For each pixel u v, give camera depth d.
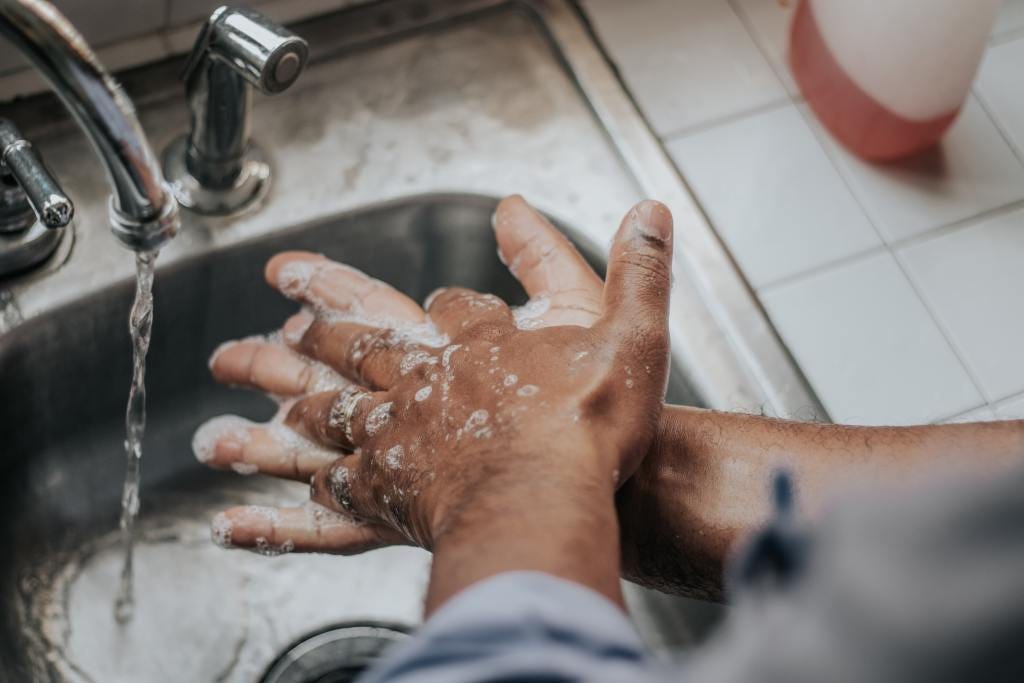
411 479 0.51
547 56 0.83
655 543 0.56
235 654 0.75
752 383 0.72
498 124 0.80
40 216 0.58
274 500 0.80
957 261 0.78
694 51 0.84
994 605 0.22
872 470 0.53
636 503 0.56
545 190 0.78
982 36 0.72
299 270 0.72
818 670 0.23
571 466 0.43
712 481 0.55
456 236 0.80
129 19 0.75
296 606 0.78
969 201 0.80
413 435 0.53
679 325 0.74
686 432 0.57
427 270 0.82
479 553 0.39
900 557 0.22
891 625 0.22
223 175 0.73
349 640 0.77
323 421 0.64
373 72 0.81
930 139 0.80
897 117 0.77
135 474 0.71
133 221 0.53
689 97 0.82
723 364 0.73
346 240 0.78
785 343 0.74
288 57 0.60
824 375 0.73
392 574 0.80
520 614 0.32
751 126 0.82
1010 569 0.22
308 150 0.77
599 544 0.40
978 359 0.75
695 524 0.55
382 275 0.81
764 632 0.24
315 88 0.79
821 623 0.23
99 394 0.76
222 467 0.74
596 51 0.83
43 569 0.75
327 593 0.78
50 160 0.73
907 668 0.22
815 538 0.24
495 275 0.82
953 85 0.75
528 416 0.46
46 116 0.74
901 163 0.81
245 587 0.78
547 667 0.30
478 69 0.82
